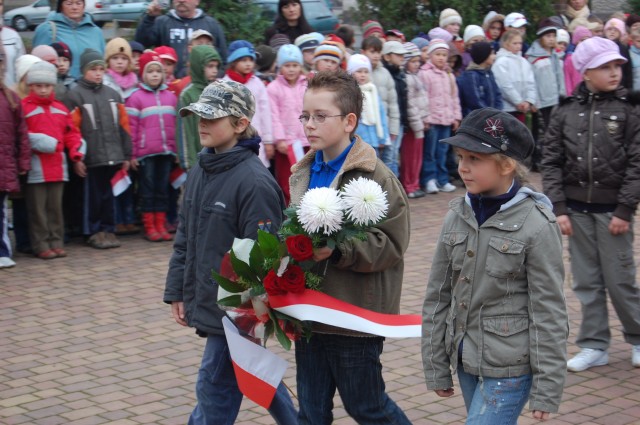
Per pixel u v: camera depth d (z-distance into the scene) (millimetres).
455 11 13789
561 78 13008
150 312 7027
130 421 4965
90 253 8898
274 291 3455
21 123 8195
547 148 5613
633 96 5328
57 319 6855
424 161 11805
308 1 16062
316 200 3346
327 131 3633
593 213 5500
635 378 5496
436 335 3512
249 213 3896
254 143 4035
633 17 12852
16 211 8852
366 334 3617
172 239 9500
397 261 3664
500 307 3318
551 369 3211
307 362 3740
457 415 4977
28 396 5352
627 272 5523
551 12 15000
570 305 7016
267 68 10352
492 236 3314
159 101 9289
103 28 16594
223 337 3979
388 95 10742
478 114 3324
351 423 4852
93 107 8844
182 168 9062
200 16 10797
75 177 9148
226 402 4035
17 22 20969
